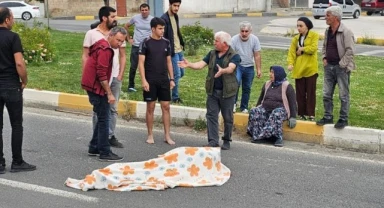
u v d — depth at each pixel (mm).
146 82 8445
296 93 9688
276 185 6887
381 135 8531
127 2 40750
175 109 10008
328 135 8883
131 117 10352
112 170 6762
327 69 8953
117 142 8477
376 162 8031
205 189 6664
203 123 9672
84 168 7371
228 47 8211
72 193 6441
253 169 7512
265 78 13844
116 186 6598
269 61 16922
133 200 6262
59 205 6086
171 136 9242
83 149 8297
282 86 8867
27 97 11375
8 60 6906
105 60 7359
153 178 6801
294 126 8977
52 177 6992
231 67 8117
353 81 13812
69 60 15984
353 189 6828
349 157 8281
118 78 8305
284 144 8922
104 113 7598
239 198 6402
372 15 45625
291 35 27141
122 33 7559
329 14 8727
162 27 8383
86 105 10789
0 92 6945
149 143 8727
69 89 11773
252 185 6863
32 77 13125
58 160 7715
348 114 9648
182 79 13508
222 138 8555
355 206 6262
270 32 28641
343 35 8695
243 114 9539
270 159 8016
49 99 11172
